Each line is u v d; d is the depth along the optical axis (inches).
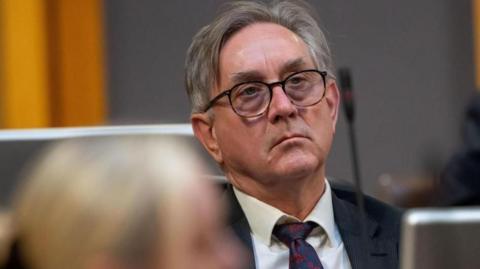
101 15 310.2
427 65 315.3
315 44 159.8
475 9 314.8
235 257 86.6
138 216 80.7
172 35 308.2
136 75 309.4
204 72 160.6
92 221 80.5
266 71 155.5
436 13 315.6
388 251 156.6
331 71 160.7
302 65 156.1
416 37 315.3
